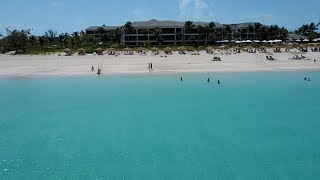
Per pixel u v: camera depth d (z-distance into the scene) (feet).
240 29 576.20
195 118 127.24
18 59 317.63
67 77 224.74
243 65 269.03
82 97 165.37
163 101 155.53
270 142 100.89
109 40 529.45
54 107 146.30
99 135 108.78
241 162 86.22
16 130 114.42
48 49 407.23
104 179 77.71
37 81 212.23
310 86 190.60
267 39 538.47
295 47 374.63
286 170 81.76
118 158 89.81
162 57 318.04
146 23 549.95
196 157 89.76
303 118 126.41
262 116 129.29
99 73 234.38
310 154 91.35
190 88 185.98
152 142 101.60
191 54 340.59
